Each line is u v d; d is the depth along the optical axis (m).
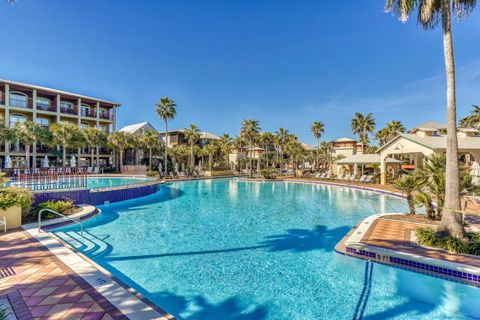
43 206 11.07
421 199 10.63
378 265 6.66
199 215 13.32
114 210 14.52
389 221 10.32
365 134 44.34
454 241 6.75
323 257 7.45
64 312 3.76
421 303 5.14
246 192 23.75
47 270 5.29
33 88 37.19
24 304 3.99
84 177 16.78
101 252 7.81
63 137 34.38
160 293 5.54
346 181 31.67
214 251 7.97
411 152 22.30
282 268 6.74
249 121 42.38
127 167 40.41
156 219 12.30
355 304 5.11
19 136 31.23
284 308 4.99
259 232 10.11
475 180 15.38
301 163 66.00
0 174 10.44
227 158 58.44
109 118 48.31
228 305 5.10
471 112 35.69
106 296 4.24
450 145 7.55
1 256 6.11
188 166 48.62
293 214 13.71
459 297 5.39
